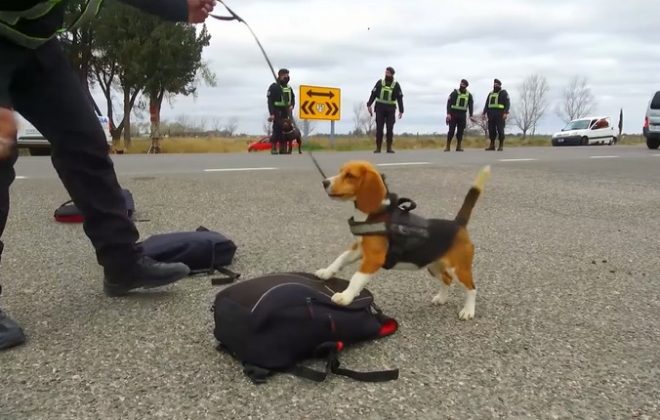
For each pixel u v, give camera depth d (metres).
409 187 7.70
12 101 2.58
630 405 2.15
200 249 3.63
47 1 2.31
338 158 12.34
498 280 3.67
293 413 2.04
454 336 2.76
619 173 9.64
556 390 2.25
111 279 3.07
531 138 49.88
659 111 17.84
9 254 4.09
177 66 28.88
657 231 5.27
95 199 2.87
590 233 5.13
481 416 2.05
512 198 6.98
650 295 3.43
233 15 3.15
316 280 2.67
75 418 1.99
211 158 12.36
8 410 2.03
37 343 2.58
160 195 6.68
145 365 2.39
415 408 2.10
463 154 14.63
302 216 5.61
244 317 2.32
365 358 2.50
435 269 3.14
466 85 17.12
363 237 2.68
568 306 3.21
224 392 2.18
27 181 7.68
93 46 28.88
